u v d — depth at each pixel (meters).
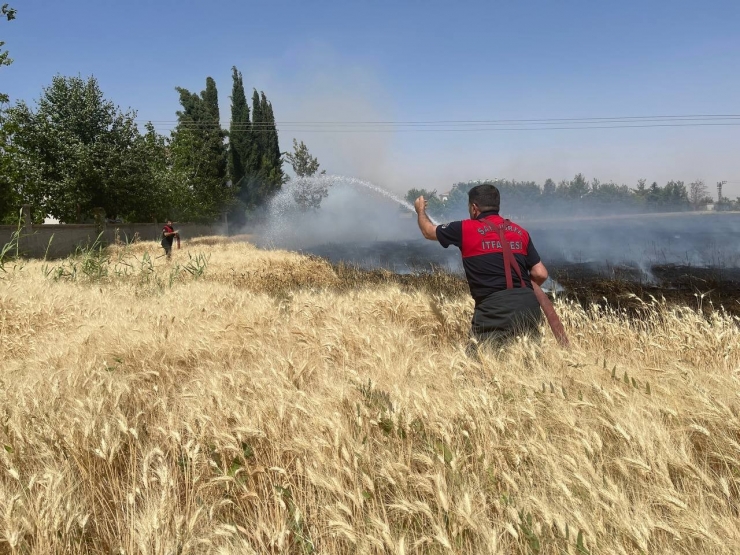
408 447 2.46
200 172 44.81
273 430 2.57
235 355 4.51
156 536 1.85
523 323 3.85
